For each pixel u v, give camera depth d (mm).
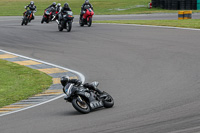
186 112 28844
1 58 69250
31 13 117750
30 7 118500
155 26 100938
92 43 79250
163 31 90875
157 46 71875
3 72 58781
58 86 49562
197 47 68375
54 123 29234
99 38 84875
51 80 53062
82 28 103938
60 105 37625
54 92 46125
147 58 61750
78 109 31688
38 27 110438
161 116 28219
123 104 34719
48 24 119625
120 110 32031
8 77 55938
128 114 30031
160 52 65938
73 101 32062
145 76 49375
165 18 132000
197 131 23172
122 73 52562
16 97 45125
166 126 25078
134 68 55219
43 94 45688
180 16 123250
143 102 34750
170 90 39719
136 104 34094
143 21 116438
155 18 133750
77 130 26156
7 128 29094
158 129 24500
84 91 32688
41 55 70312
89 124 27672
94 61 62531
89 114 31609
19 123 30688
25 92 47438
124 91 41594
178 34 85000
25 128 28391
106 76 51594
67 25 97125
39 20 138125
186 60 57969
